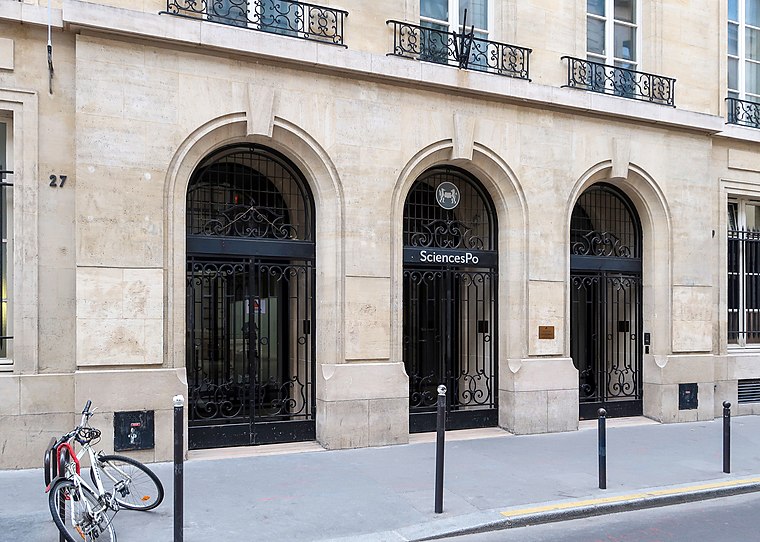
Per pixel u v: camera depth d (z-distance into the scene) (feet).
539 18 34.30
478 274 34.47
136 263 25.54
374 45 30.40
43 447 24.59
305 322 30.32
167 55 26.18
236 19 27.25
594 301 38.14
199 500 21.21
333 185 29.19
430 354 33.71
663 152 37.35
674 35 38.34
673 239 37.47
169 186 26.30
